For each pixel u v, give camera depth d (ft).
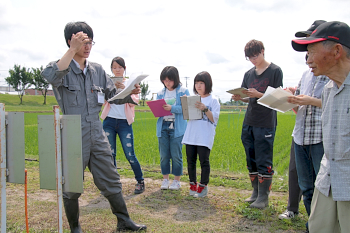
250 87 13.34
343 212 6.24
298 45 7.00
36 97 245.86
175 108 14.87
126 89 9.42
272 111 12.44
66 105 8.79
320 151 9.71
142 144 29.89
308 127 10.00
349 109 6.02
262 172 12.54
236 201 13.65
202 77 14.44
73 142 7.52
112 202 9.91
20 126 7.68
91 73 9.32
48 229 10.37
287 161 23.91
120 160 23.13
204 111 13.84
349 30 6.15
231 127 57.41
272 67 12.54
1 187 7.39
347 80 6.06
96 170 9.37
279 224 11.04
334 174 6.26
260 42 12.57
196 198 14.08
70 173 7.60
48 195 14.44
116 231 10.22
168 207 13.02
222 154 24.61
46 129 7.53
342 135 6.12
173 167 15.66
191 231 10.39
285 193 14.90
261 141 12.48
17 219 11.26
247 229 10.64
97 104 9.34
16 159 7.87
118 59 15.79
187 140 14.34
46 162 7.61
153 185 16.56
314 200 7.18
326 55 6.17
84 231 10.20
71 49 8.06
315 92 9.96
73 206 9.16
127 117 15.23
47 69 8.11
